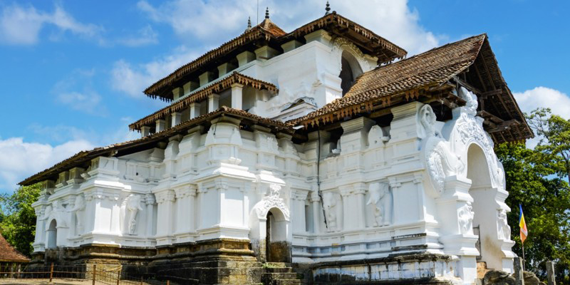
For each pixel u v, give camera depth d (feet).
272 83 82.58
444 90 59.26
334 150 69.46
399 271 56.80
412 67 73.31
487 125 75.87
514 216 106.93
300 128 70.64
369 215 63.36
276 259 65.26
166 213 68.08
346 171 66.64
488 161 70.79
